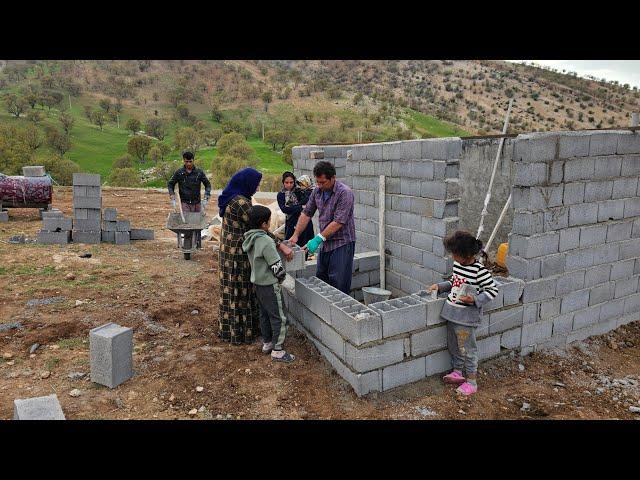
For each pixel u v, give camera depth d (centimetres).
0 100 9569
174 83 15812
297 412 397
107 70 15688
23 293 617
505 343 492
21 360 460
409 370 439
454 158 571
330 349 459
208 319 576
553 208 489
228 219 483
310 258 676
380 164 682
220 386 428
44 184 1121
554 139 473
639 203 553
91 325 538
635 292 579
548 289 506
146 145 7331
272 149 8744
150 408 395
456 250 420
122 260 796
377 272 698
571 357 513
